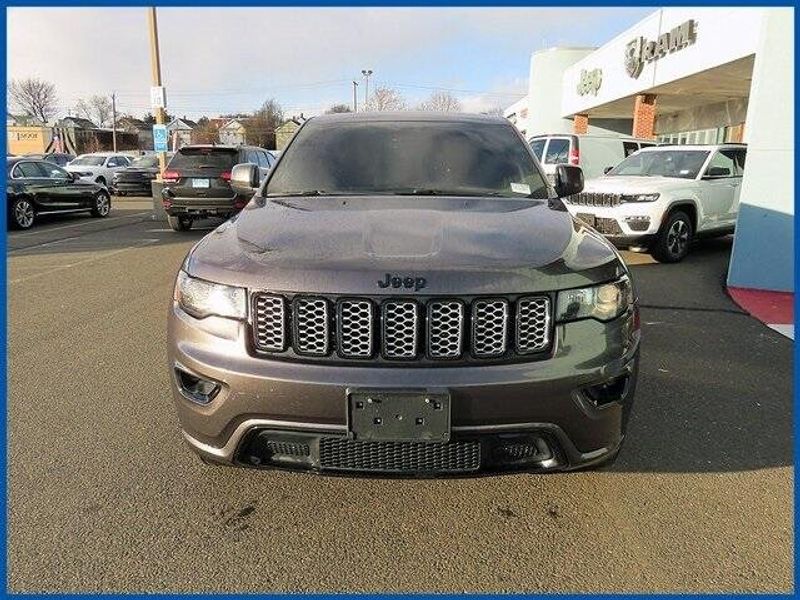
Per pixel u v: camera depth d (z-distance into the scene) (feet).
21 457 10.47
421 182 11.43
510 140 12.73
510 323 7.73
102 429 11.53
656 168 32.63
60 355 15.79
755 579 7.68
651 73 57.52
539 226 9.29
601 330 8.11
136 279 25.57
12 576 7.66
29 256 31.50
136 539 8.38
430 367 7.57
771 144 22.24
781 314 19.83
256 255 8.27
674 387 13.67
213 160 40.27
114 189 77.51
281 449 7.95
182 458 10.46
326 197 10.91
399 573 7.78
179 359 8.32
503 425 7.59
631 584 7.61
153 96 50.88
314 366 7.64
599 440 8.13
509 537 8.48
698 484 9.78
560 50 101.09
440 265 7.79
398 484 9.73
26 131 183.01
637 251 32.60
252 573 7.76
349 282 7.62
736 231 23.24
